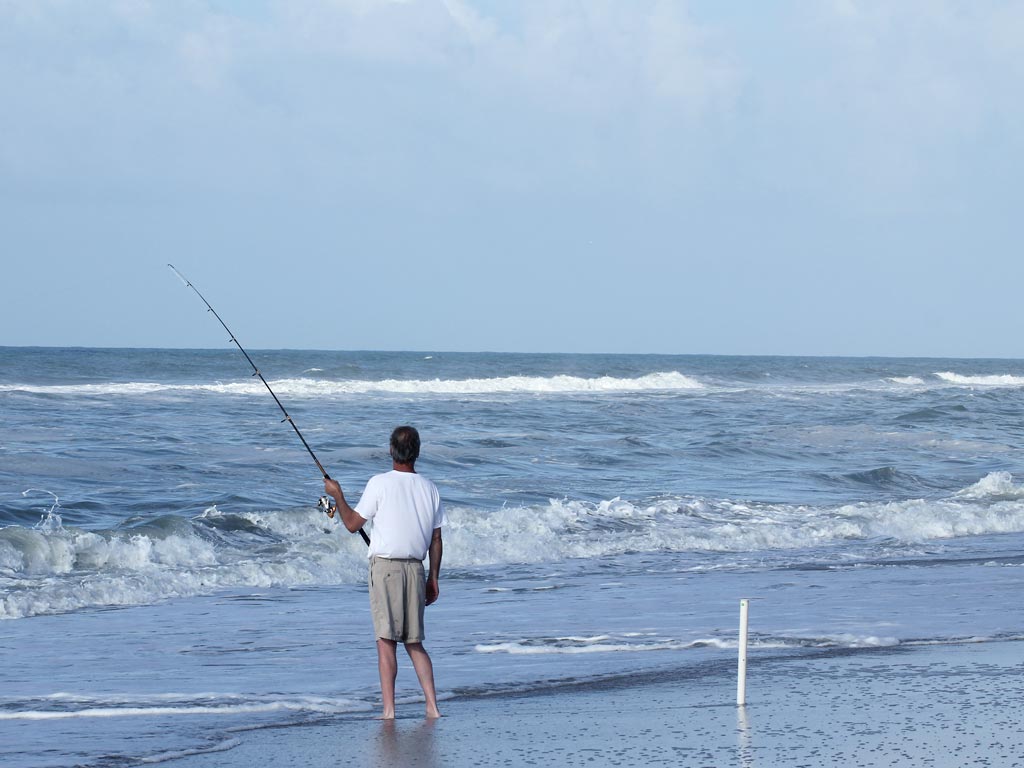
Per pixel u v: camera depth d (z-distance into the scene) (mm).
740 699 15766
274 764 12906
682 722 14711
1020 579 30234
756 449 68562
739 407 111812
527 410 99500
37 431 67500
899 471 58000
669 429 83375
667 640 21297
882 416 101812
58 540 29469
